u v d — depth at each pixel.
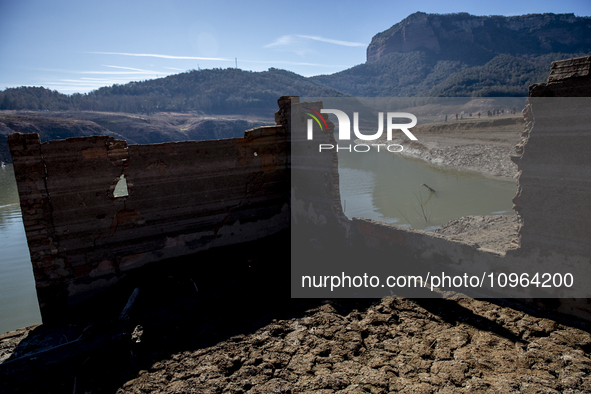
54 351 5.29
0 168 44.69
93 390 4.30
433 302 5.74
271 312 5.84
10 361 5.09
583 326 4.71
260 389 4.08
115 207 7.00
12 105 133.00
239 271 7.76
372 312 5.57
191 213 7.88
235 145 8.28
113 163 6.89
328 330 5.20
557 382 3.83
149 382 4.33
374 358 4.54
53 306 6.55
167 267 7.71
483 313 5.25
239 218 8.55
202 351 4.88
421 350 4.61
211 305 6.22
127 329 5.59
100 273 6.97
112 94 196.88
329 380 4.12
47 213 6.36
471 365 4.24
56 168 6.36
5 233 15.16
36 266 6.35
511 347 4.49
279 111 9.22
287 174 9.20
